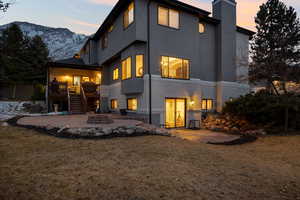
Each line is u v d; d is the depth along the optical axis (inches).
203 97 583.2
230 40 623.5
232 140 348.8
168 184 131.0
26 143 221.9
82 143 231.0
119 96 578.2
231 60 623.5
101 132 275.4
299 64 506.3
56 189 115.2
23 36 1159.6
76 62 834.2
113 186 122.7
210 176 152.5
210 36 606.9
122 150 208.4
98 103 668.7
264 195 129.3
